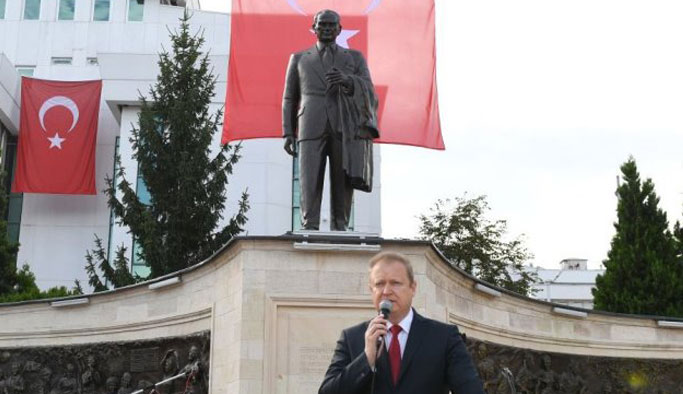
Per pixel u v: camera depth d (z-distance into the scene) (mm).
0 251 34375
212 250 33875
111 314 17891
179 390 16125
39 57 52438
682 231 30453
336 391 5402
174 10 52594
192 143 34406
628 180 30328
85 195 47062
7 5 53125
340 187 15133
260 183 44188
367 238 14227
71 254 46562
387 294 5582
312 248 14039
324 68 15352
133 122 45406
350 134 14961
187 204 33406
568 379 19219
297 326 13781
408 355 5645
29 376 18656
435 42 24656
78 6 53031
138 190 44625
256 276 13961
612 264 29141
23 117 46375
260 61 24922
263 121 24656
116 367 17469
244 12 25109
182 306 16359
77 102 46562
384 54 24547
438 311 14836
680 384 20922
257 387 13438
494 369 17391
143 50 52062
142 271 43125
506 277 47969
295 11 25125
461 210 48281
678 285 28047
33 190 45656
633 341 20594
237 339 13945
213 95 36219
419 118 24219
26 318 19016
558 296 65375
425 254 14289
